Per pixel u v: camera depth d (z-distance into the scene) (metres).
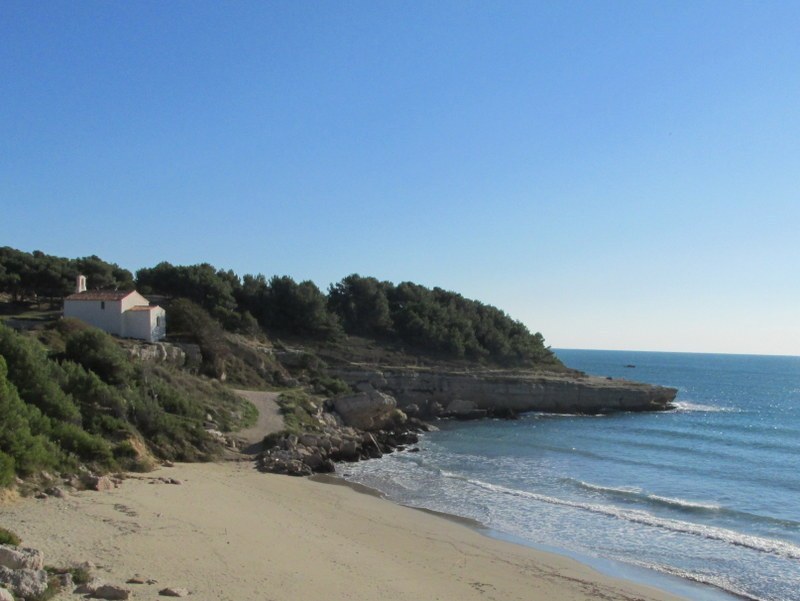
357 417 57.50
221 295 76.62
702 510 31.39
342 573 18.59
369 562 20.42
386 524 27.02
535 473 41.31
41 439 26.55
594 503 32.97
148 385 41.25
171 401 41.59
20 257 69.75
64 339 47.31
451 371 79.00
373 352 81.38
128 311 56.41
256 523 23.55
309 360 71.31
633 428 67.06
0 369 26.17
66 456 27.45
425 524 27.78
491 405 78.25
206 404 45.56
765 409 97.06
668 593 20.31
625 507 32.22
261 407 51.31
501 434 61.06
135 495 25.42
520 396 79.44
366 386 70.56
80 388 34.62
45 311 65.44
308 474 38.47
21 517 19.95
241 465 37.97
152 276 78.50
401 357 81.75
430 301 97.00
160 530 20.39
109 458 29.52
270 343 74.62
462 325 93.25
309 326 81.31
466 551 23.67
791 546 25.70
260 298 81.44
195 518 22.78
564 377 88.31
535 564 22.58
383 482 37.69
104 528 19.78
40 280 67.69
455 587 18.94
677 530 27.83
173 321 62.38
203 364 59.16
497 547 24.69
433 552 23.06
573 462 45.69
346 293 91.62
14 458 23.94
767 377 199.50
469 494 34.72
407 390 74.00
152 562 16.97
